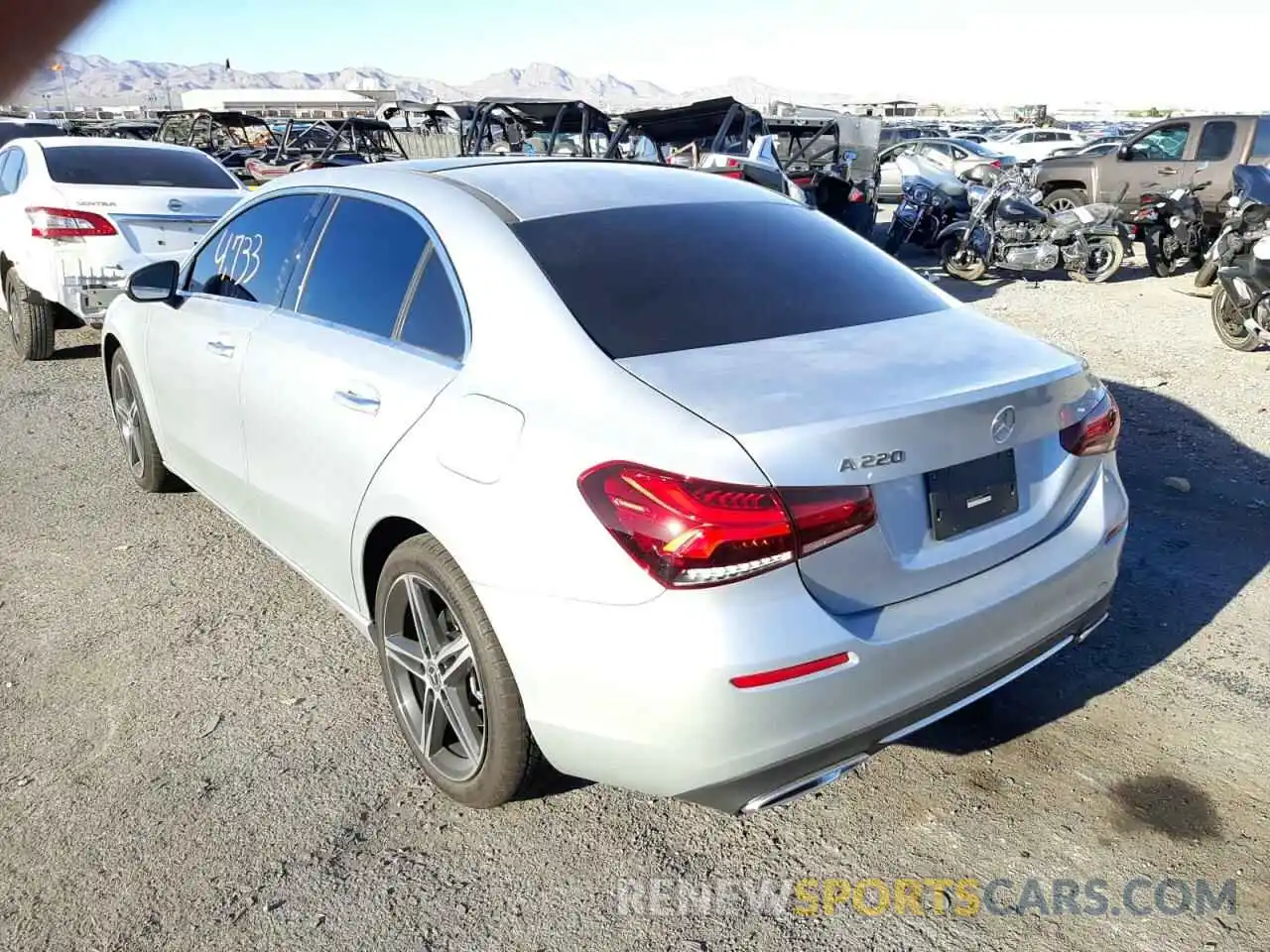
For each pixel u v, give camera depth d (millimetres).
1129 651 3441
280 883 2455
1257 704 3121
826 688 2094
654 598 2037
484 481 2344
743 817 2678
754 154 12320
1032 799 2719
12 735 3051
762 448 2039
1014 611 2408
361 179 3293
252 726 3092
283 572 4156
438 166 3297
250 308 3592
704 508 1997
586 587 2115
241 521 3814
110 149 7652
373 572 2918
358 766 2902
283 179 3746
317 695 3264
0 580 4086
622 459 2109
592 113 13773
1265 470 5070
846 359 2400
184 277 4199
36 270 7008
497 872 2492
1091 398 2703
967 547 2361
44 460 5523
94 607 3857
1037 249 10930
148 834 2619
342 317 3109
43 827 2646
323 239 3328
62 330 8797
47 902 2395
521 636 2238
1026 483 2525
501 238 2713
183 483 4957
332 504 2947
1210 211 12727
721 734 2043
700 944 2273
